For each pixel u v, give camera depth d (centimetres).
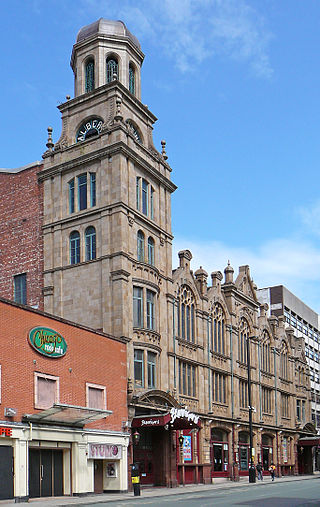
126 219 4091
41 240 4409
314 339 10212
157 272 4356
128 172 4209
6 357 2798
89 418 3095
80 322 4034
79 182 4338
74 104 4566
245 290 6025
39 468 2983
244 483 4719
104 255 4025
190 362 4675
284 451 6562
